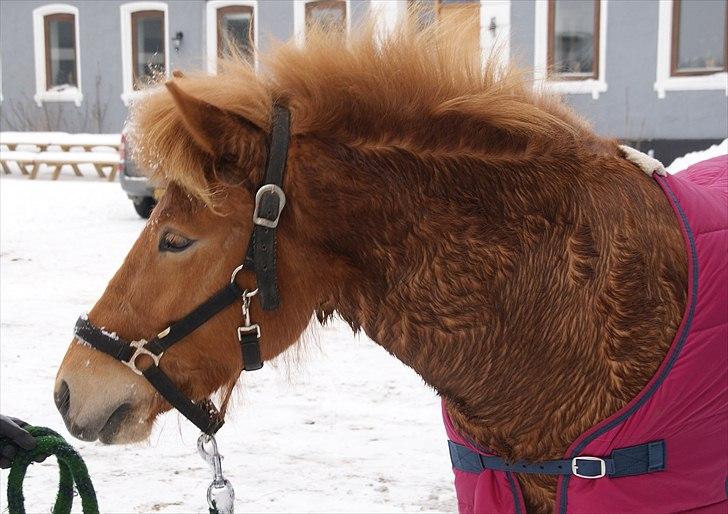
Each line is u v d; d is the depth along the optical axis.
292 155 2.11
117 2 19.16
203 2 17.92
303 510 3.63
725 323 2.07
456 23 2.33
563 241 2.10
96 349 2.13
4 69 20.69
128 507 3.67
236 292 2.08
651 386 2.02
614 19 14.52
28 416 4.62
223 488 2.23
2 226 11.00
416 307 2.12
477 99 2.14
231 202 2.07
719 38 14.17
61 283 7.80
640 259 2.07
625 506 2.06
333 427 4.51
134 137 2.16
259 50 2.27
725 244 2.14
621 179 2.16
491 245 2.11
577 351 2.08
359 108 2.15
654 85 14.44
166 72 2.37
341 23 2.33
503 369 2.12
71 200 13.39
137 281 2.12
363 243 2.12
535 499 2.21
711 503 2.15
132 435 2.15
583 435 2.07
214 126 2.01
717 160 2.99
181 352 2.12
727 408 2.11
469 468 2.26
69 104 20.12
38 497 3.72
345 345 5.93
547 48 14.80
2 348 5.84
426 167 2.12
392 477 3.94
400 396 4.95
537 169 2.13
